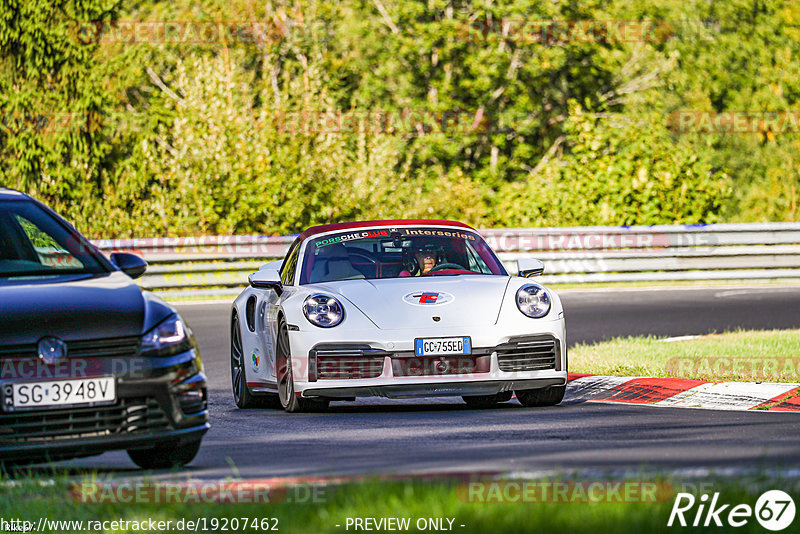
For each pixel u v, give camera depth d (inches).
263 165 3804.1
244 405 1430.9
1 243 982.4
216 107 3860.7
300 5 4904.0
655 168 3885.3
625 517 589.6
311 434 1087.0
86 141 4313.5
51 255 987.3
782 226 3186.5
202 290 3102.9
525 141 5270.7
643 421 1122.7
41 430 807.7
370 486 663.8
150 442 837.8
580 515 594.9
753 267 3181.6
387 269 1350.9
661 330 2119.8
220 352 1994.3
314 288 1293.1
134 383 832.3
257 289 1459.2
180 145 3860.7
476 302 1249.4
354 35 5059.1
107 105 4411.9
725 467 783.1
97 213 3917.3
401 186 4052.7
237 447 1013.2
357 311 1236.5
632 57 5132.9
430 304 1240.8
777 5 5472.4
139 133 4488.2
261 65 4894.2
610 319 2330.2
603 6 5123.0
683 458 848.3
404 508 613.9
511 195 4190.5
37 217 1008.9
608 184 3882.9
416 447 961.5
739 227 3169.3
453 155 4886.8
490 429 1077.1
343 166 4001.0
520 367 1231.5
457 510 608.4
